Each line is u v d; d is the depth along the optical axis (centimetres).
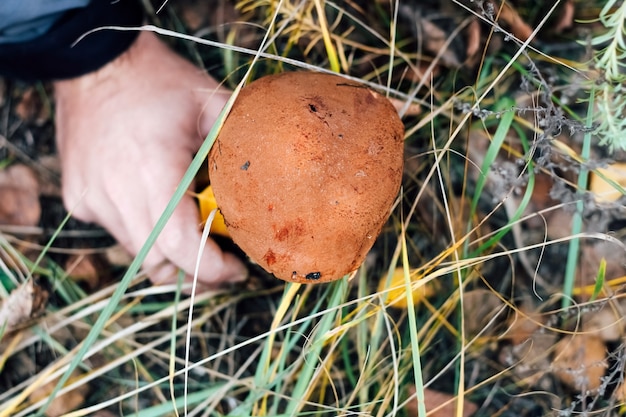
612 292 53
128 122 57
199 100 59
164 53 61
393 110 46
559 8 59
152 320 58
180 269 55
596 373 56
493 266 60
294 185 42
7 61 59
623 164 56
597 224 55
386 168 44
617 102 47
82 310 59
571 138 57
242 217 43
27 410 56
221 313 62
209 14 65
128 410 60
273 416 53
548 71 57
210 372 56
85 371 60
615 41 45
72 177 60
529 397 58
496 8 59
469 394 58
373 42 63
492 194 60
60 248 64
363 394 55
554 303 58
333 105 44
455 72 60
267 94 44
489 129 60
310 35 61
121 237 60
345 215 43
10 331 60
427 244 60
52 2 54
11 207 64
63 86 61
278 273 44
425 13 61
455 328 59
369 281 60
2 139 66
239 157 43
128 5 59
